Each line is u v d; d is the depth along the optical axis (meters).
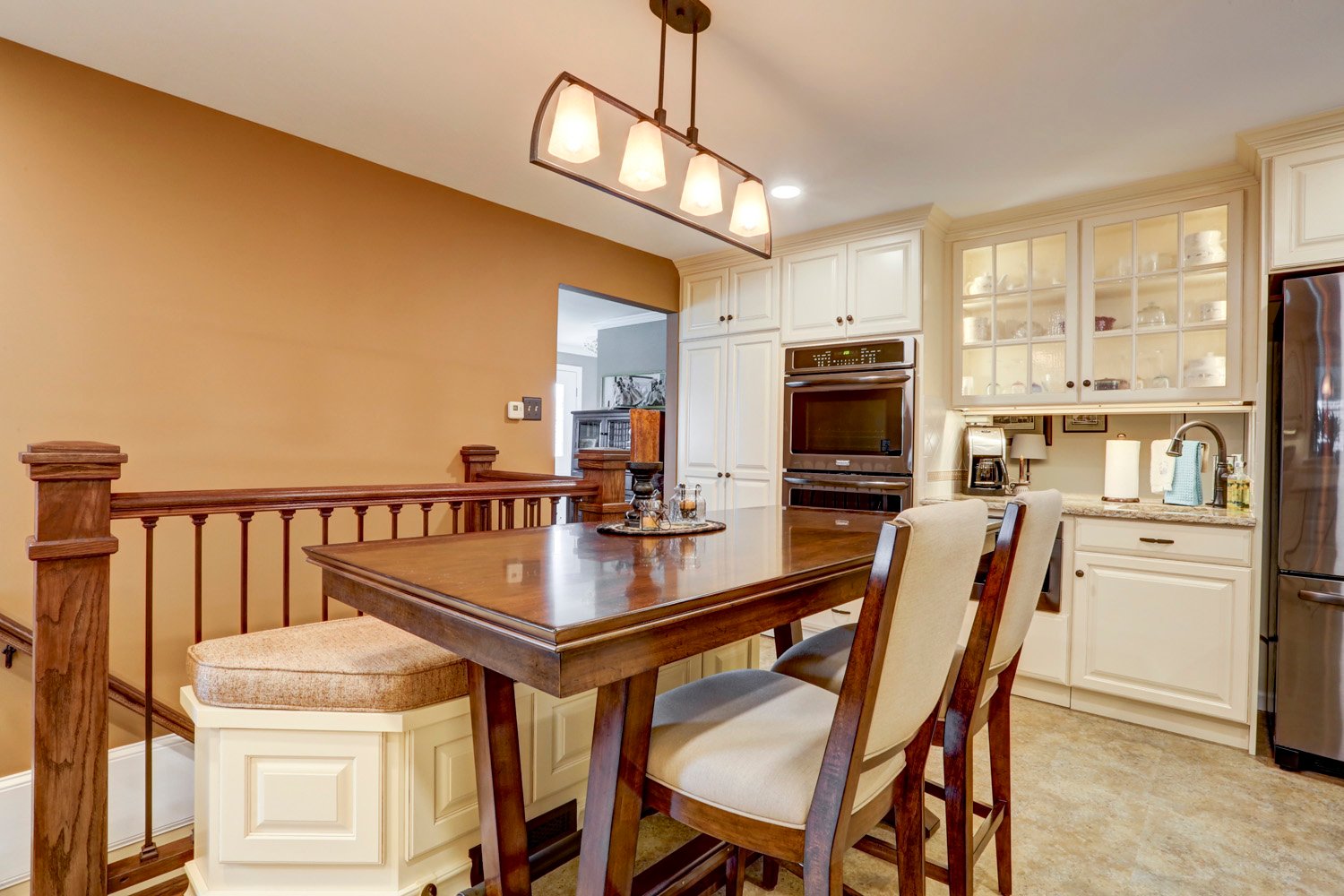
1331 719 2.21
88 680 1.47
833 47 1.96
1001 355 3.30
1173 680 2.58
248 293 2.50
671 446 4.32
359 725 1.41
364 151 2.74
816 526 1.83
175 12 1.86
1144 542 2.65
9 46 2.02
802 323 3.66
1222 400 2.71
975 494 3.45
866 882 1.73
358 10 1.84
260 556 2.54
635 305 4.10
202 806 1.50
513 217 3.37
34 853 1.43
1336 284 2.20
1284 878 1.71
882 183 2.93
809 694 1.26
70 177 2.13
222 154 2.43
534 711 1.67
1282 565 2.31
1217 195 2.73
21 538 2.04
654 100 2.27
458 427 3.16
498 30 1.92
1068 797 2.13
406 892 1.45
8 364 2.03
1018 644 1.53
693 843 1.32
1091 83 2.13
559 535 1.63
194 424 2.38
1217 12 1.77
